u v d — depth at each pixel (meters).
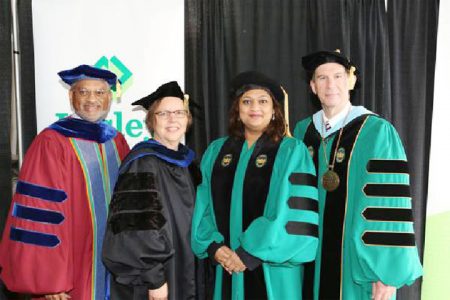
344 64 2.51
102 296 2.58
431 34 3.56
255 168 2.39
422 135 3.53
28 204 2.45
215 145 2.67
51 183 2.46
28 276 2.41
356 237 2.33
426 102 3.58
